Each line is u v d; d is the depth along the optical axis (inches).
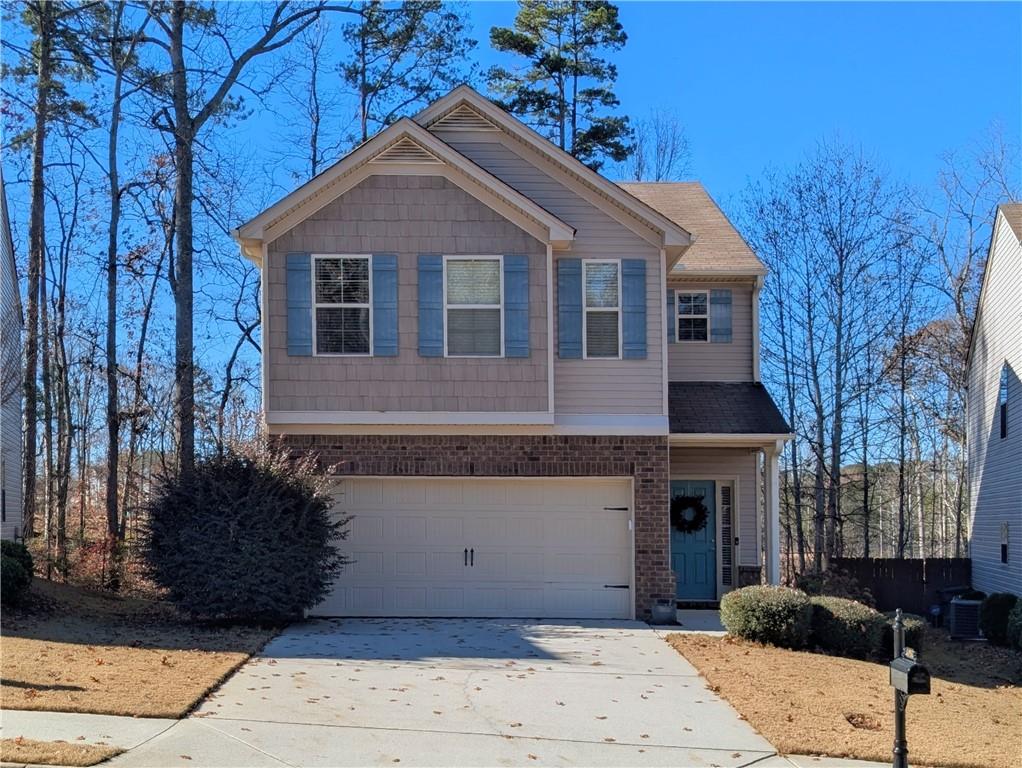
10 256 866.1
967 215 1234.0
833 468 1137.4
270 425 604.4
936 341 1237.1
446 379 609.0
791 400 1168.2
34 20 851.4
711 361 763.4
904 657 312.5
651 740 347.3
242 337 1117.7
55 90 874.1
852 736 359.6
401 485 621.3
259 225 605.9
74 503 1267.2
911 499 1593.3
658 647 514.0
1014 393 818.8
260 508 542.9
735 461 771.4
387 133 609.0
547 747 335.3
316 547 556.4
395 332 609.3
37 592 620.1
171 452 1077.1
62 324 1040.8
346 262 612.1
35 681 374.0
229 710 358.0
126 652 444.8
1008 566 826.8
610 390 625.6
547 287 613.3
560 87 1216.8
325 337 609.3
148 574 550.3
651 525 617.6
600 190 633.6
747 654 497.0
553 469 616.7
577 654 488.4
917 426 1362.0
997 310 887.7
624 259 636.1
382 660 459.2
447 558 619.5
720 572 764.6
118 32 844.6
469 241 614.5
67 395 1055.0
